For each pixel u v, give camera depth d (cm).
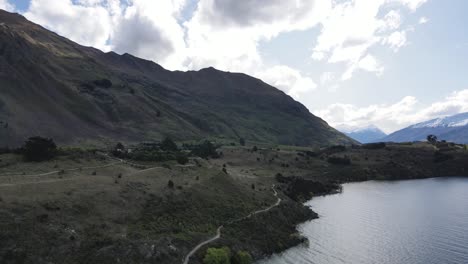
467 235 7425
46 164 7831
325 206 11150
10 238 4350
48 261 4303
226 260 5381
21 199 5141
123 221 5656
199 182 8481
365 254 6450
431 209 10200
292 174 16438
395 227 8294
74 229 4950
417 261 6031
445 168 18975
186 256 5231
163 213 6344
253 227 7094
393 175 18112
